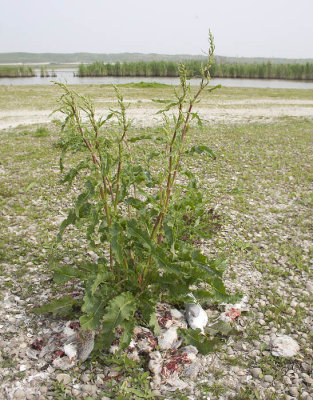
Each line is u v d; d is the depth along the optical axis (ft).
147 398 11.12
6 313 14.65
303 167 35.86
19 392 11.18
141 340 12.87
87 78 214.07
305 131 55.21
